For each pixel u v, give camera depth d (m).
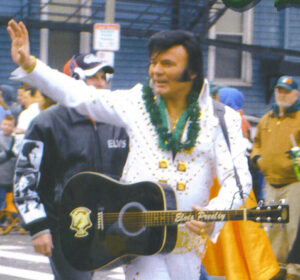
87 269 8.81
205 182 8.53
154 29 43.78
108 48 29.50
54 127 10.02
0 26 41.59
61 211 8.89
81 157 10.03
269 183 18.23
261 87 45.88
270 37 45.72
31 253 22.16
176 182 8.45
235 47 44.03
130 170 8.63
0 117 28.39
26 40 8.02
